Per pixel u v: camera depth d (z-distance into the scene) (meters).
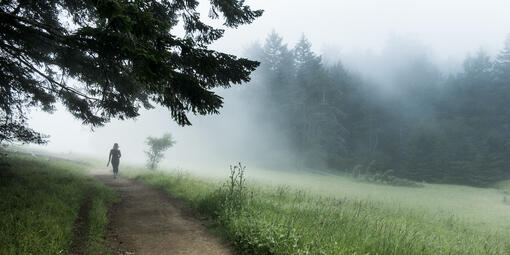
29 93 11.20
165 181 13.05
